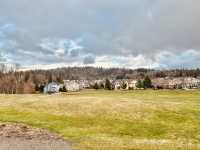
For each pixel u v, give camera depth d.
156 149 27.78
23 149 27.98
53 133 38.09
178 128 44.19
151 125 45.41
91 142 31.41
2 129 38.88
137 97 79.19
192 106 57.78
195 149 28.41
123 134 40.53
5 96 82.19
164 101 65.38
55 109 55.06
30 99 68.94
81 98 68.62
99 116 50.09
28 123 43.88
